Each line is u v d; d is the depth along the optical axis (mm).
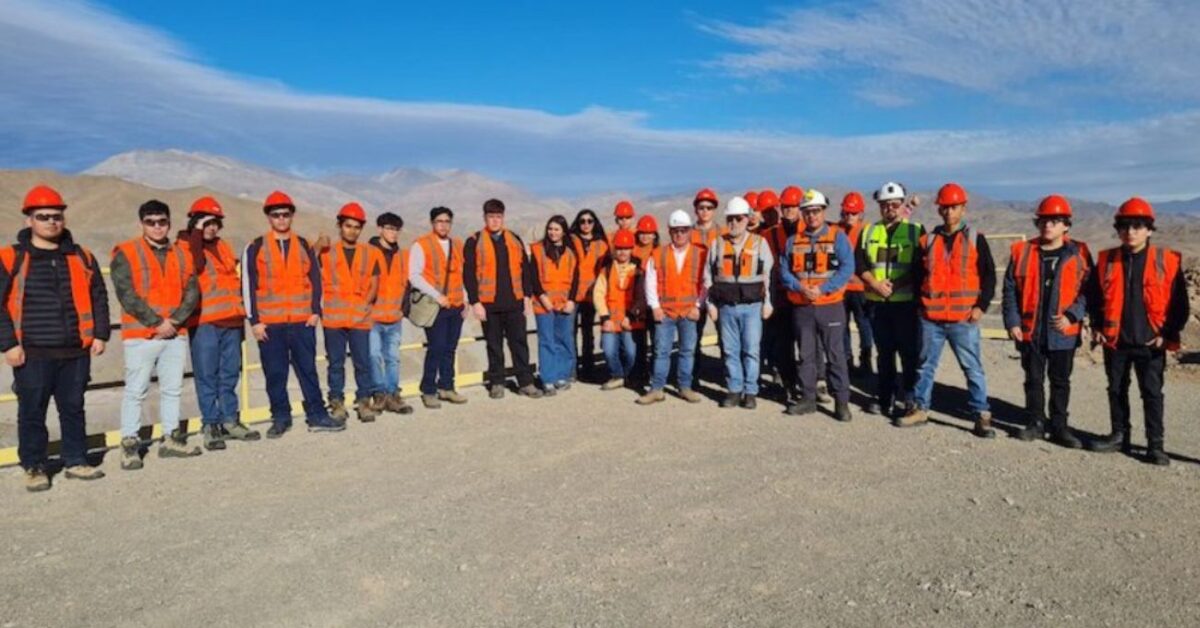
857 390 9688
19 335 6168
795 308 8398
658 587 4461
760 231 9367
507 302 9258
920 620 4043
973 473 6449
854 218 9562
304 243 7828
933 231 7777
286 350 7828
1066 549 4926
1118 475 6375
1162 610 4145
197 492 6188
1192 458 6816
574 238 10023
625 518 5512
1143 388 6699
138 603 4367
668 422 8250
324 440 7680
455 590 4461
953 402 9016
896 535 5168
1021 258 7320
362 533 5293
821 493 5992
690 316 9023
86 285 6469
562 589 4453
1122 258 6762
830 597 4309
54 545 5176
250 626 4105
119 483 6430
